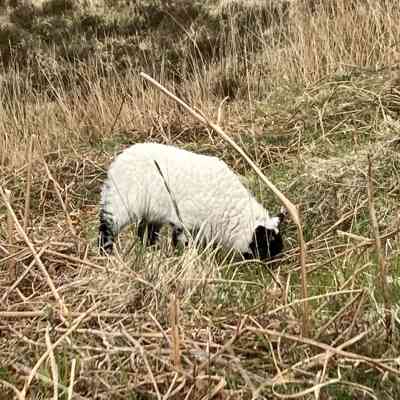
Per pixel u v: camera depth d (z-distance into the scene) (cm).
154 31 1695
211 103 1059
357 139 743
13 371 377
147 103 1081
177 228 586
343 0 1093
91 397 349
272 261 550
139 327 401
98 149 900
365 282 454
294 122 832
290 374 348
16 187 791
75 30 1748
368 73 894
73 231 566
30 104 1221
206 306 436
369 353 367
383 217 581
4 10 1891
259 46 1393
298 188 660
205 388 342
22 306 441
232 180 595
